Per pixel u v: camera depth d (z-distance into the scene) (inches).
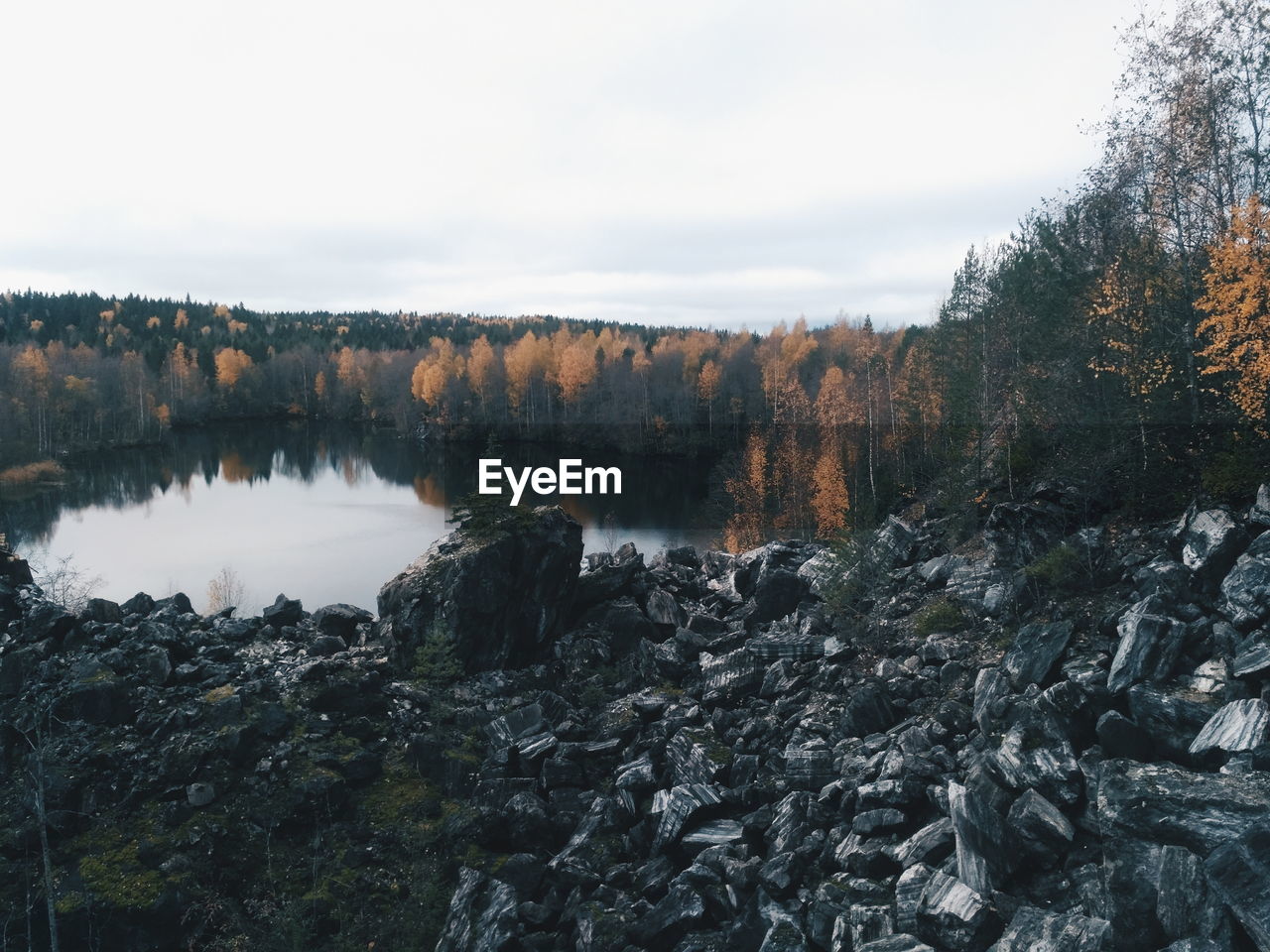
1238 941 440.1
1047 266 1727.4
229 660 1205.1
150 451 6530.5
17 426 5260.8
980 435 1840.6
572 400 6702.8
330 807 956.0
